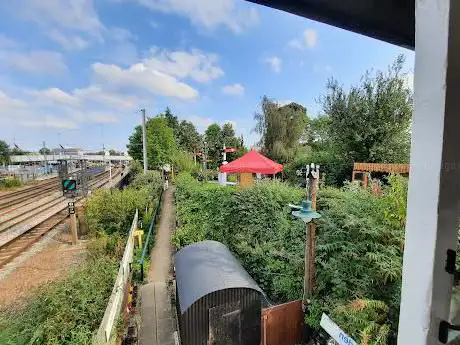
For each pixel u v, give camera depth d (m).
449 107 0.58
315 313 4.02
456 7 0.56
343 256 4.11
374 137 9.42
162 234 10.32
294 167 13.10
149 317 5.45
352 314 3.31
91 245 8.15
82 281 4.76
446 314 0.63
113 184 20.66
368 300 3.27
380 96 9.17
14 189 26.52
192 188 11.17
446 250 0.62
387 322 3.21
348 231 4.18
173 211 13.59
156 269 7.48
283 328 4.17
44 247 9.27
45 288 4.57
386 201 3.94
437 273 0.63
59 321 3.93
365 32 1.05
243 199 7.34
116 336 4.40
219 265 4.80
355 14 0.99
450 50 0.57
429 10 0.62
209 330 4.06
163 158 24.56
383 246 3.70
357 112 9.50
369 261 3.79
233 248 7.39
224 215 8.13
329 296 4.10
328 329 3.41
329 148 11.23
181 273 4.85
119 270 5.51
